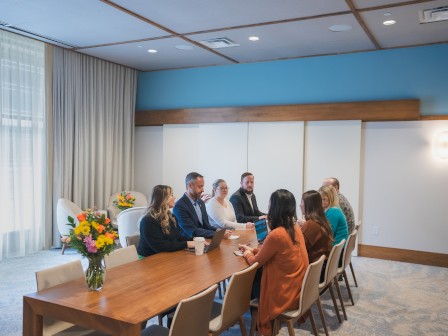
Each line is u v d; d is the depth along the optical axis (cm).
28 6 440
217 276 286
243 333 292
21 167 582
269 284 295
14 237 581
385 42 568
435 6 427
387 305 427
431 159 583
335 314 403
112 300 240
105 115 707
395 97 603
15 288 458
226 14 456
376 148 613
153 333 260
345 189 621
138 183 783
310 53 631
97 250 252
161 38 556
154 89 771
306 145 645
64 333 258
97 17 473
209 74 725
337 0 410
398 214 603
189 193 419
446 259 577
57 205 595
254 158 675
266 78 682
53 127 625
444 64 576
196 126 723
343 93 632
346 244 400
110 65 711
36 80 596
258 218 503
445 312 411
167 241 354
